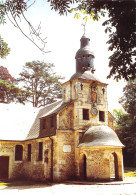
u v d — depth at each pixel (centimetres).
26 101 3622
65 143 1947
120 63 564
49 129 2114
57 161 1873
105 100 2242
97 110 2148
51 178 1912
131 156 3503
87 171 1789
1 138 2286
